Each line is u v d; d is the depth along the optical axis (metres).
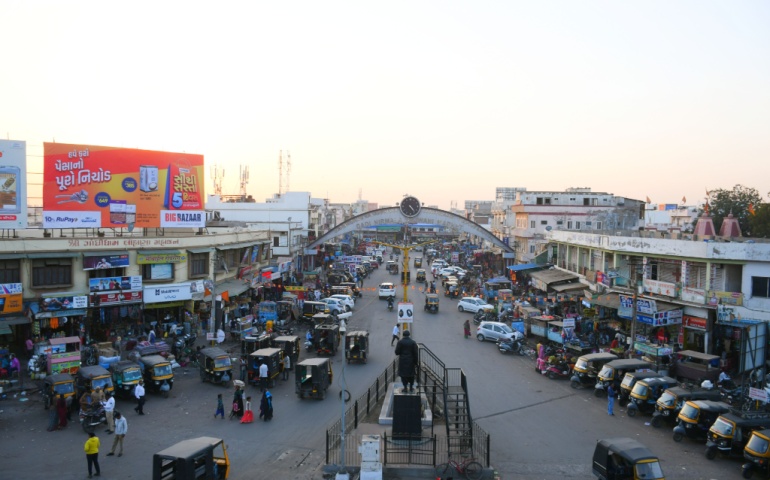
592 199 72.50
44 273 32.25
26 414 23.73
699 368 27.88
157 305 37.19
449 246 130.88
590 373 29.23
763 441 18.55
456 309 54.78
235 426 22.91
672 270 35.91
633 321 32.66
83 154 36.16
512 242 76.38
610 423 24.12
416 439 20.38
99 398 22.41
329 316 41.19
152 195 38.94
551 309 46.22
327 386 27.67
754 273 30.56
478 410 25.66
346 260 75.75
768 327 29.97
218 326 39.88
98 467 18.16
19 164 32.59
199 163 41.22
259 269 52.12
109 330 34.19
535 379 31.12
